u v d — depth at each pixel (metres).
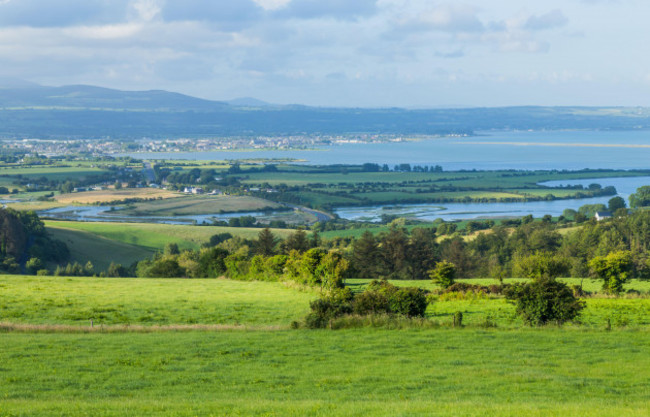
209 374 28.27
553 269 67.06
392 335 37.22
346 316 41.09
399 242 106.31
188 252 111.00
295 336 37.06
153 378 27.53
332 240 143.62
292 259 75.75
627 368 29.41
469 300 57.03
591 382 26.69
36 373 28.02
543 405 21.72
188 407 21.81
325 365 30.06
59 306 52.84
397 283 75.12
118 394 24.89
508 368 29.28
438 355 32.25
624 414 19.84
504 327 39.69
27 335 37.00
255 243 109.56
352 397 23.98
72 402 22.72
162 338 36.25
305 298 60.03
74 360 30.62
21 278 74.56
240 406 21.84
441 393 24.75
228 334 37.72
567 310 40.88
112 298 58.47
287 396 24.33
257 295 62.72
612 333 37.91
